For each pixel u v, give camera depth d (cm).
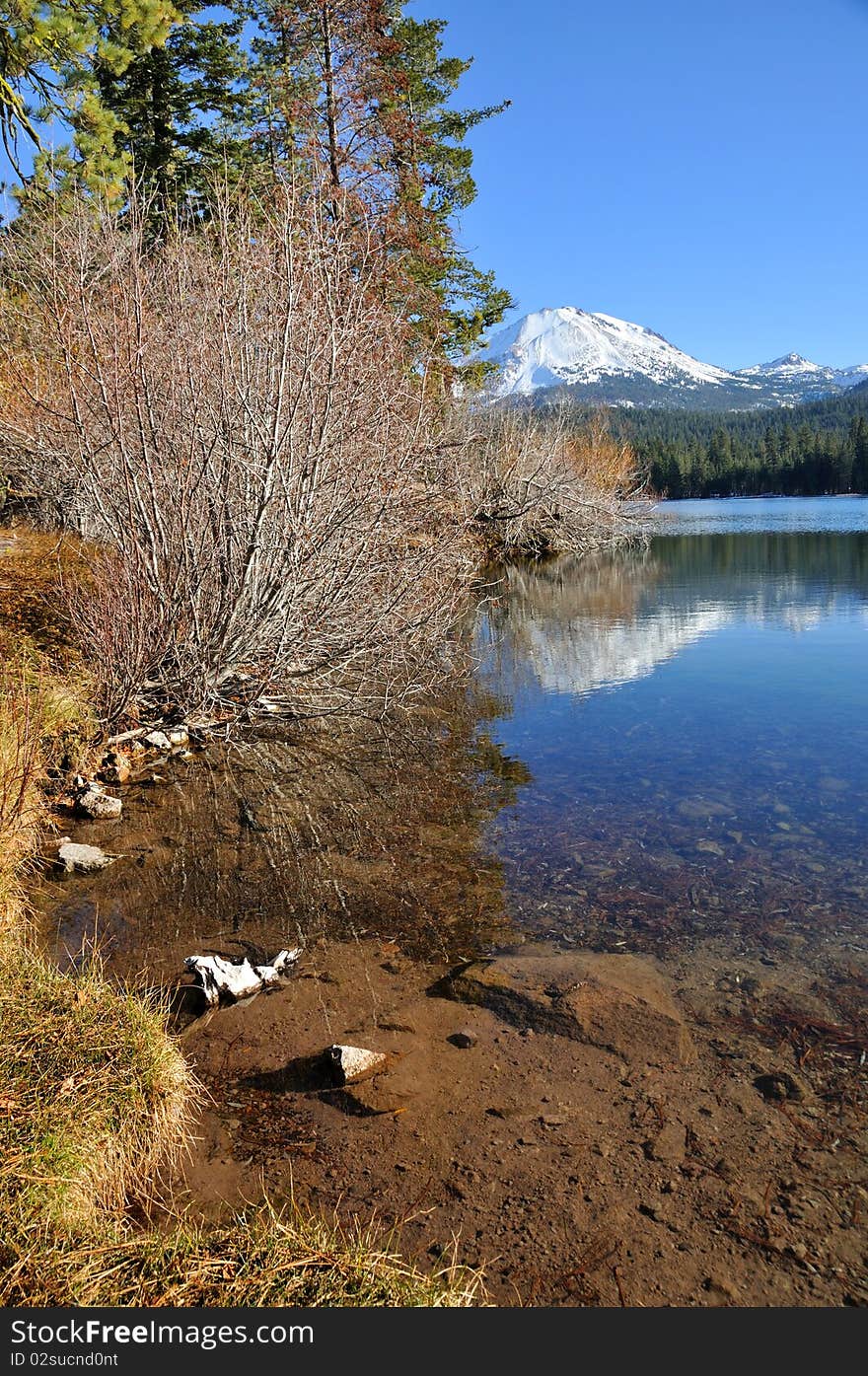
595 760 650
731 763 632
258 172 1287
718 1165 240
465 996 332
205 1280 189
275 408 662
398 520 780
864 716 753
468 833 510
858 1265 207
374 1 1491
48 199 873
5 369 788
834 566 2042
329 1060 285
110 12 1077
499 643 1173
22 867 438
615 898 420
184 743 688
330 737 721
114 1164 230
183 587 658
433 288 1786
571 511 2331
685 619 1327
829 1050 294
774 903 411
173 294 674
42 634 669
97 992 286
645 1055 291
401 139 1584
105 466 697
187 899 423
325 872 455
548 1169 239
